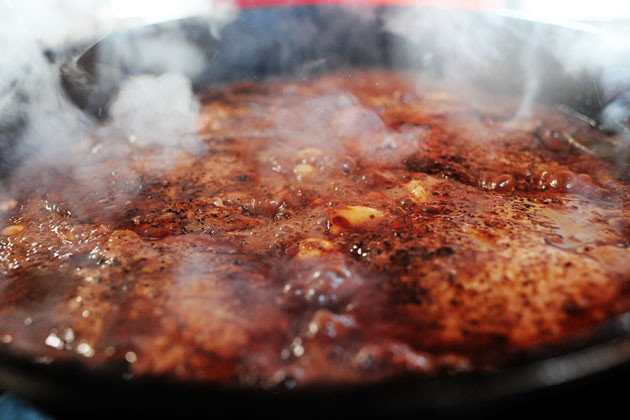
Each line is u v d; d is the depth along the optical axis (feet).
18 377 0.85
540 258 1.04
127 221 1.22
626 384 0.87
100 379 0.85
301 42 1.83
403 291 1.03
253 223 1.22
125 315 1.00
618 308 0.98
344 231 1.17
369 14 1.78
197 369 0.94
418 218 1.18
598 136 1.47
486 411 0.83
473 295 1.01
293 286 1.05
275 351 0.96
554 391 0.83
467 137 1.48
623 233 1.12
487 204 1.22
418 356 0.95
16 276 1.10
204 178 1.34
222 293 1.03
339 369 0.94
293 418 0.81
